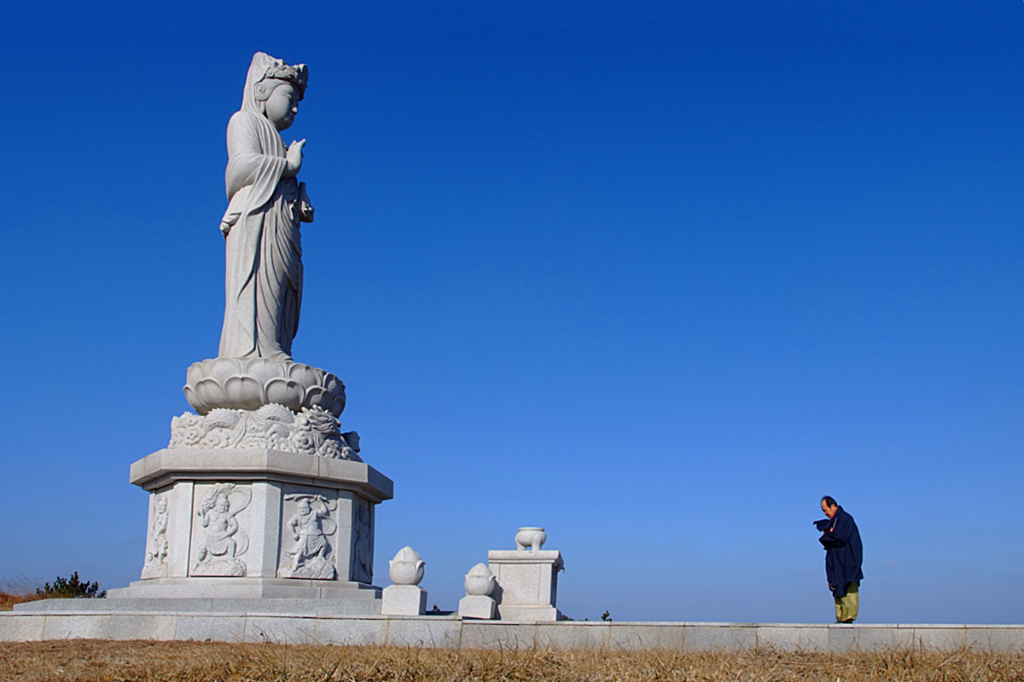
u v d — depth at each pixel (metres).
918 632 14.27
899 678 11.42
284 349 20.70
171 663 12.19
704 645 14.49
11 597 27.56
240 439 18.47
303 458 18.52
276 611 16.55
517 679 11.27
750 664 12.16
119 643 14.64
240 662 11.88
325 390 19.59
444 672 11.38
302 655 12.55
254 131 21.00
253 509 18.20
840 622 16.30
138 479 19.17
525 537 22.19
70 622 15.92
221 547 17.95
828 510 16.78
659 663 11.97
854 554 16.39
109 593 19.17
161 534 18.78
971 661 12.21
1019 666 11.93
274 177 20.62
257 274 20.22
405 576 16.08
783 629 14.47
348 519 19.14
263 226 20.41
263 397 18.98
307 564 18.36
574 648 14.52
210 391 19.08
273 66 21.64
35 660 12.86
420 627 14.84
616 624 14.70
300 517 18.52
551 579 21.89
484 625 14.80
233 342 19.98
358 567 19.77
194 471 18.14
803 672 11.79
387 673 11.38
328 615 15.16
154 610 16.69
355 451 20.72
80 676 11.66
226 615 15.42
